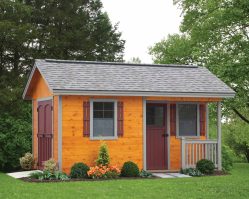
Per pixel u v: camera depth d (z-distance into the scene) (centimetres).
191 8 3403
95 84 1758
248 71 2839
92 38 3925
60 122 1709
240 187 1455
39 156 1961
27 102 2819
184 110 1952
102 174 1659
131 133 1808
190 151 1891
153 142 1920
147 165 1906
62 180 1603
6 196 1267
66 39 3647
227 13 2953
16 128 2188
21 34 3253
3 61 3434
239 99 2966
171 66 2103
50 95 1841
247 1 2527
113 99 1784
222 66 2847
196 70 2103
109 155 1762
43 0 3675
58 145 1706
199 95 1862
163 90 1812
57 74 1788
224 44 3127
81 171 1661
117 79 1845
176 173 1844
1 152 2148
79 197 1248
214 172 1866
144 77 1916
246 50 2886
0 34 3180
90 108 1753
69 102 1728
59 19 3672
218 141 1912
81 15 3819
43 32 3622
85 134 1742
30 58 3497
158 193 1327
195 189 1408
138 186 1455
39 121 1986
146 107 1919
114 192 1334
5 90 2964
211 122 3366
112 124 1789
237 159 4528
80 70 1867
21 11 3297
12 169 2200
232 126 4231
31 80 2017
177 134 1934
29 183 1535
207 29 3183
